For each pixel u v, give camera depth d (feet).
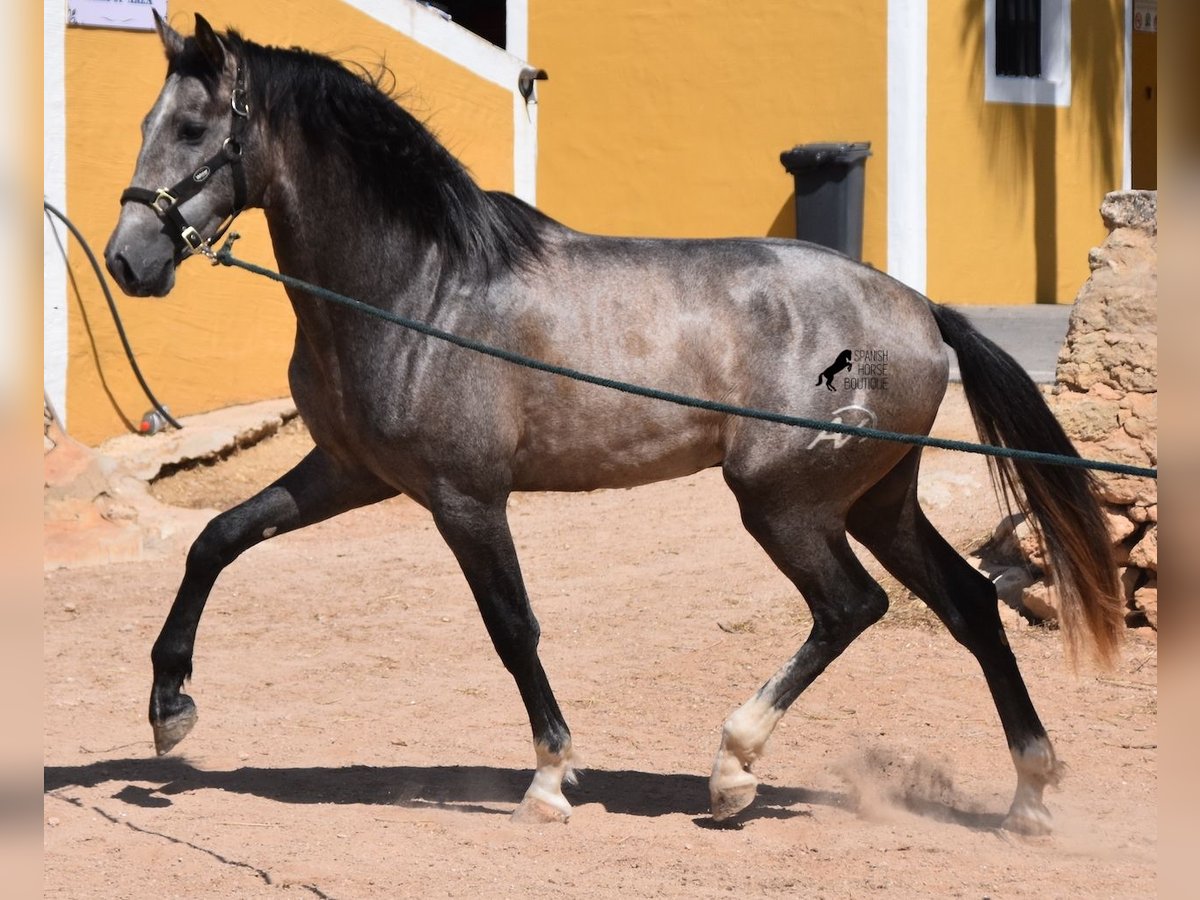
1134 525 35.22
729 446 24.52
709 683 33.35
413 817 24.77
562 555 44.80
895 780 26.81
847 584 24.77
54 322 52.34
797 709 31.27
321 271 24.44
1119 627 25.00
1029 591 35.83
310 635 37.93
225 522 25.53
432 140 24.43
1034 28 71.82
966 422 49.85
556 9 76.38
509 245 24.39
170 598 41.57
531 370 24.00
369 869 21.99
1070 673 32.60
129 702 32.55
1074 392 37.42
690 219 73.61
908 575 25.70
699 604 39.24
